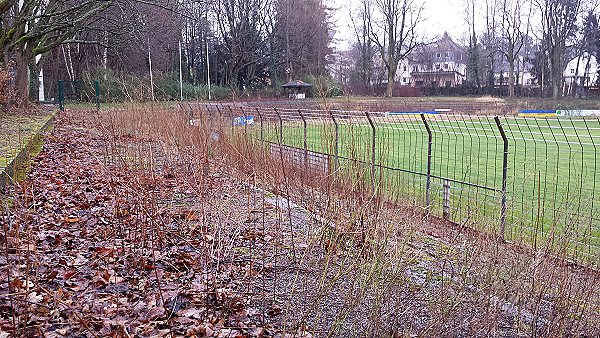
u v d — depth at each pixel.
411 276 3.77
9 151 7.06
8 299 3.18
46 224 4.86
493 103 34.22
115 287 3.68
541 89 45.47
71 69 31.56
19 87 17.88
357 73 48.84
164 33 26.73
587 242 4.51
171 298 3.57
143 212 5.02
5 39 15.18
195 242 4.70
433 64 68.19
